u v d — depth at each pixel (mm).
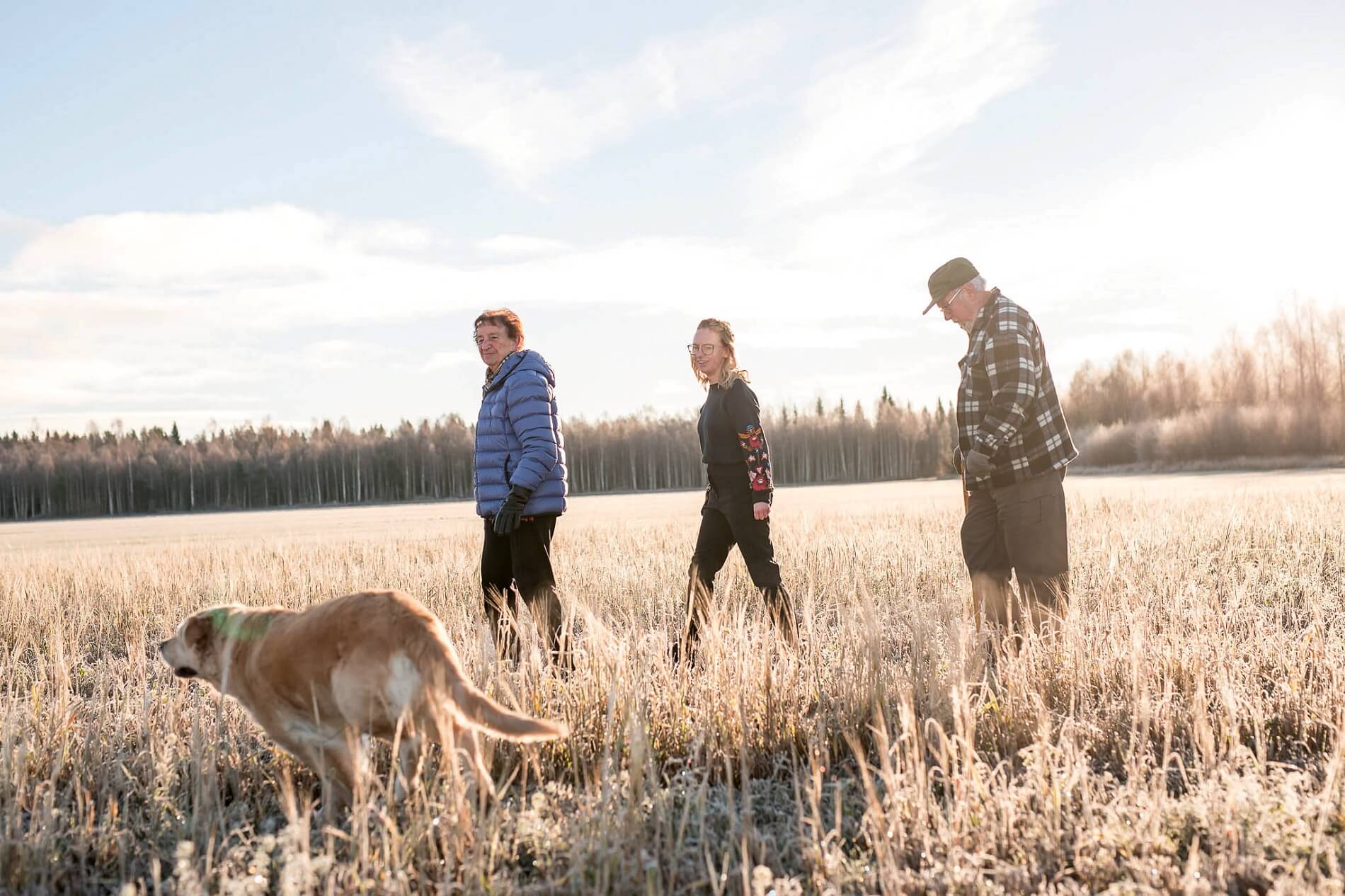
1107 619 5051
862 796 3240
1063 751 3219
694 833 2943
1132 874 2477
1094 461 68625
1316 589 6090
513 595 5293
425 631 3033
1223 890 2375
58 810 3029
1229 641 4359
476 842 2592
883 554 8867
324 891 2527
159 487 88438
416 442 95750
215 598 8664
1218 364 71812
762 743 3662
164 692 4418
